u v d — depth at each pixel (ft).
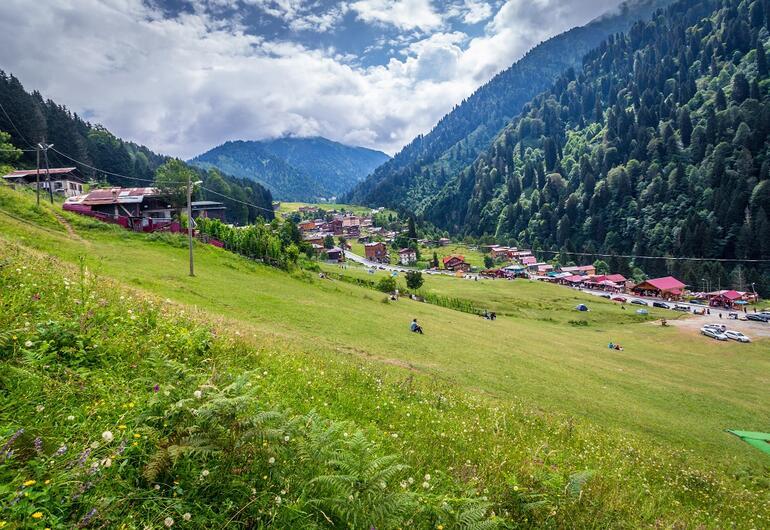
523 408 61.11
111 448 12.07
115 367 20.25
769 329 299.58
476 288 412.36
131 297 35.40
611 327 299.58
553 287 434.30
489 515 16.48
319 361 47.03
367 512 13.06
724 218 611.47
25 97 448.24
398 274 507.71
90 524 10.14
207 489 12.38
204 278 142.72
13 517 9.24
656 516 23.32
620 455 41.91
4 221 130.21
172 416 14.21
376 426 26.89
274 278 196.34
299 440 15.74
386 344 108.27
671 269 589.32
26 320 20.33
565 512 17.84
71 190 342.64
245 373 17.69
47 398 15.01
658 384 128.77
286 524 12.07
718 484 43.91
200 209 479.82
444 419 34.81
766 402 129.39
